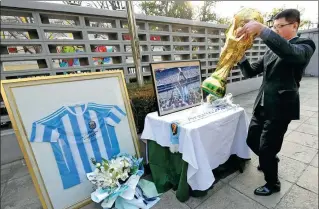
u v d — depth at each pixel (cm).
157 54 346
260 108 164
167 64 186
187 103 202
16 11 229
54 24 253
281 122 143
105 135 177
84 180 164
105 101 177
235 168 206
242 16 139
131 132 195
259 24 117
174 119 170
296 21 130
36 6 232
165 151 184
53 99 149
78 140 161
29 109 139
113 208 159
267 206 154
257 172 200
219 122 166
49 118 147
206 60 440
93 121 170
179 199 166
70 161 157
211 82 153
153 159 190
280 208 151
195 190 166
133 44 263
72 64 290
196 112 186
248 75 184
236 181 188
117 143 185
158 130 177
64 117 154
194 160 143
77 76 162
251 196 167
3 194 203
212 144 166
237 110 189
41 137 143
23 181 224
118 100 186
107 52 295
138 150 199
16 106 133
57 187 151
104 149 176
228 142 184
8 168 255
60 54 263
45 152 146
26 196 196
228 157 191
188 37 393
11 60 238
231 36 144
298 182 179
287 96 138
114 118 183
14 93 133
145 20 316
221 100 203
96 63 301
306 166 203
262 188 167
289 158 221
